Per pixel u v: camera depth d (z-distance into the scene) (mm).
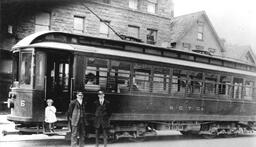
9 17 19281
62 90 12125
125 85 12828
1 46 18922
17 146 10844
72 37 12227
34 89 11203
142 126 13422
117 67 12656
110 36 25500
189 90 15055
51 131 11156
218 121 16953
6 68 19484
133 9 26922
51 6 22125
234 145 14039
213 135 16547
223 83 16750
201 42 34344
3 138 12492
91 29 24422
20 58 11625
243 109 17969
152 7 28859
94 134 11758
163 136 16156
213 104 16172
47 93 11641
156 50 14266
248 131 18578
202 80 15656
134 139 13406
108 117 11117
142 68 13367
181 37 32125
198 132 16312
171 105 14273
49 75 11891
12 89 11820
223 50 36281
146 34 27969
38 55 11352
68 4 23141
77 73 11688
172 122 14508
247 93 18250
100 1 24844
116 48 13031
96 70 12117
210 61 16609
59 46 11539
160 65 13930
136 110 13062
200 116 15523
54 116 11000
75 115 10328
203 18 34438
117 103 12531
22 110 11281
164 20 29188
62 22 22875
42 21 21938
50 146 11109
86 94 11836
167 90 14156
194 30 33750
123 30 26312
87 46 12328
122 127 12836
